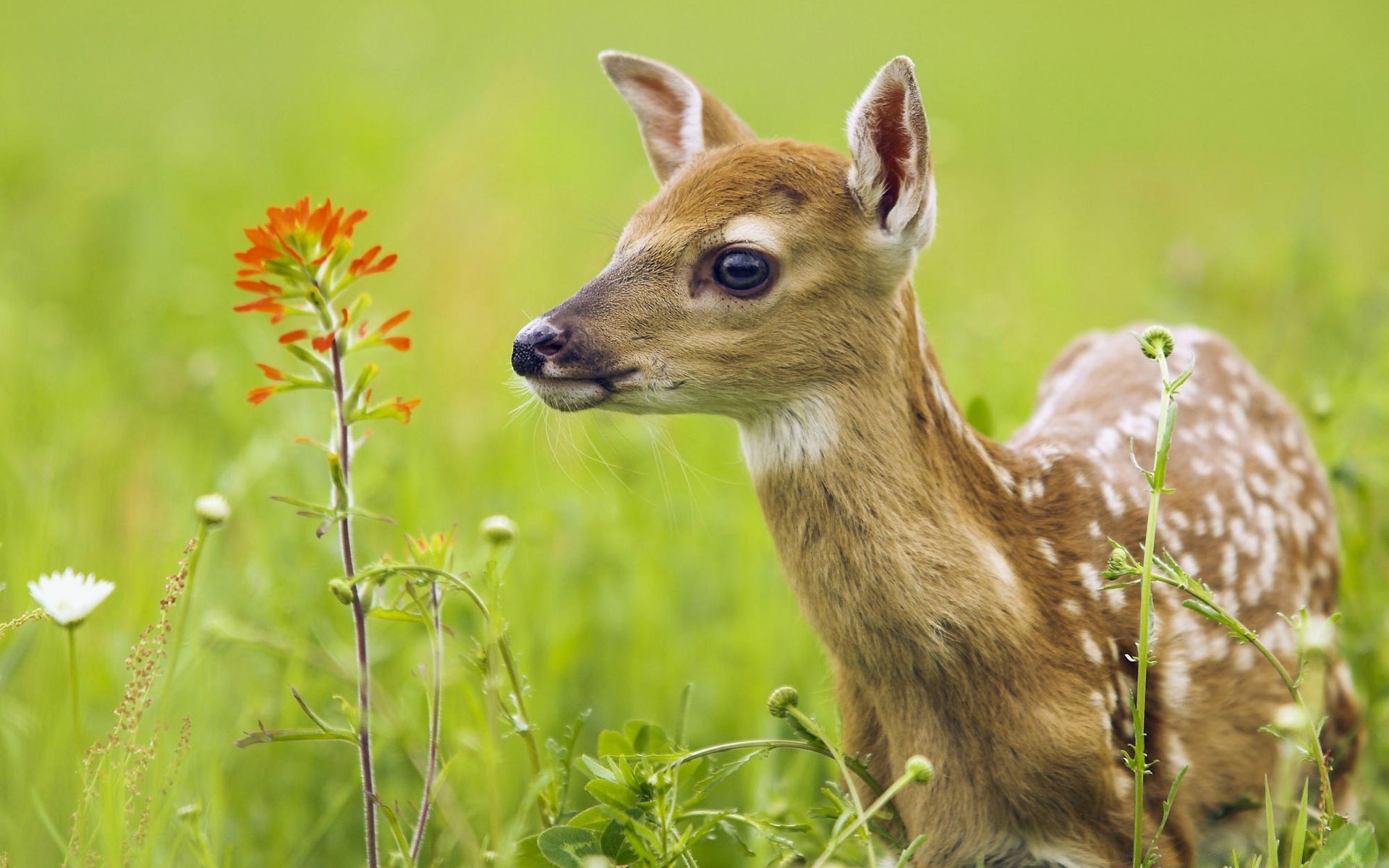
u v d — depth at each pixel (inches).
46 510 412.8
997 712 306.0
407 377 554.3
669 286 313.6
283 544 422.6
